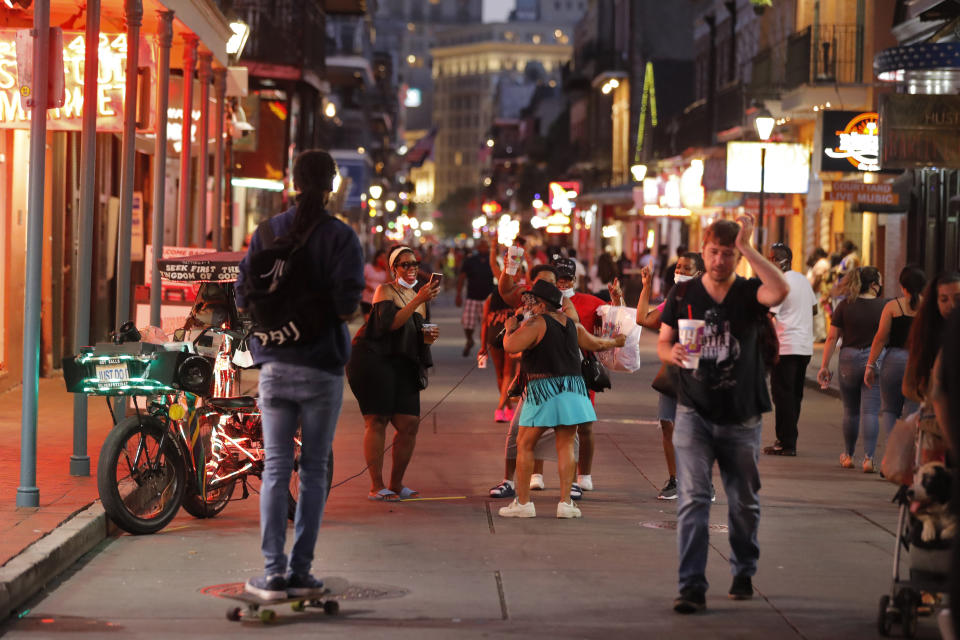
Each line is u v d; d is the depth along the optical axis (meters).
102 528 11.07
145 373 11.05
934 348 8.60
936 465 8.39
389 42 196.75
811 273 35.78
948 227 30.34
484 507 12.89
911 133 23.92
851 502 13.46
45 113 11.41
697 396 9.02
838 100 39.94
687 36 85.19
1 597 8.58
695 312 9.08
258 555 10.57
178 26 18.58
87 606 9.05
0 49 15.48
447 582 9.79
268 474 8.89
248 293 8.86
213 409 11.99
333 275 8.77
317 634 8.39
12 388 21.28
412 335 13.23
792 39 41.91
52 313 22.86
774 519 12.48
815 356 32.47
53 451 14.48
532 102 155.88
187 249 17.81
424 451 16.64
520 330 12.20
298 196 8.89
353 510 12.66
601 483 14.41
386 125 119.50
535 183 123.75
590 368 13.45
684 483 9.08
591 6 101.25
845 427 15.90
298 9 46.09
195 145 24.09
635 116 84.25
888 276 34.00
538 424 12.22
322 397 8.85
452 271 87.56
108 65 15.77
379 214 100.69
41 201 11.37
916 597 8.37
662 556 10.74
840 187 30.45
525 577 9.97
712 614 8.97
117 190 28.48
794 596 9.48
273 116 36.56
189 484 11.77
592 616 8.88
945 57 22.16
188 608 9.01
